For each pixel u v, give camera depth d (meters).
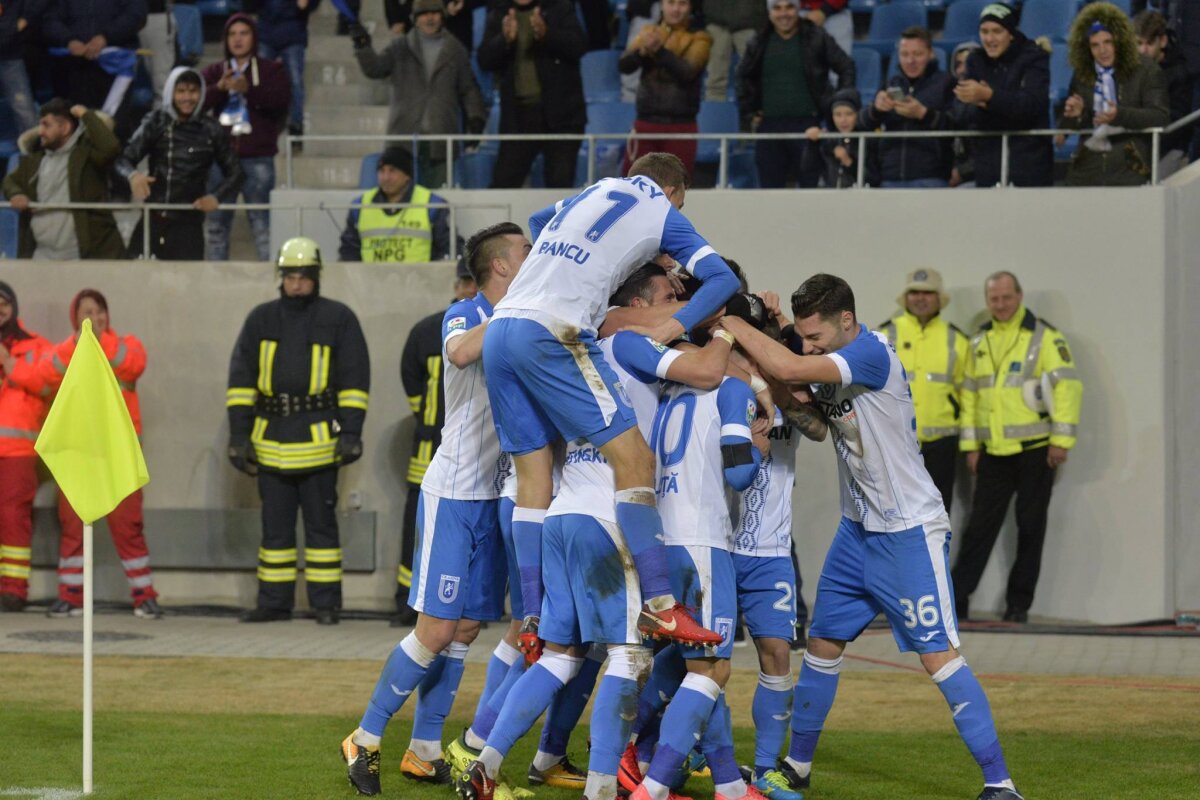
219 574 38.25
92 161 39.94
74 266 39.00
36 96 48.62
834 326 19.19
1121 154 37.19
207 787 19.38
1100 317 36.47
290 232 41.00
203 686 27.12
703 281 18.41
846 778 20.45
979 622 35.66
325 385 35.69
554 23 40.78
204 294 38.75
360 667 29.23
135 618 36.31
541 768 20.06
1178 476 36.00
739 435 17.86
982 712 18.70
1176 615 35.78
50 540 38.31
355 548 37.66
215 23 55.09
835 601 19.80
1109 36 37.38
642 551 17.45
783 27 41.31
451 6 46.25
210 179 43.81
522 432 18.45
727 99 47.66
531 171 41.72
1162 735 23.28
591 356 17.86
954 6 50.00
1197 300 35.84
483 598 20.12
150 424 38.69
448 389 19.95
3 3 47.34
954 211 37.25
